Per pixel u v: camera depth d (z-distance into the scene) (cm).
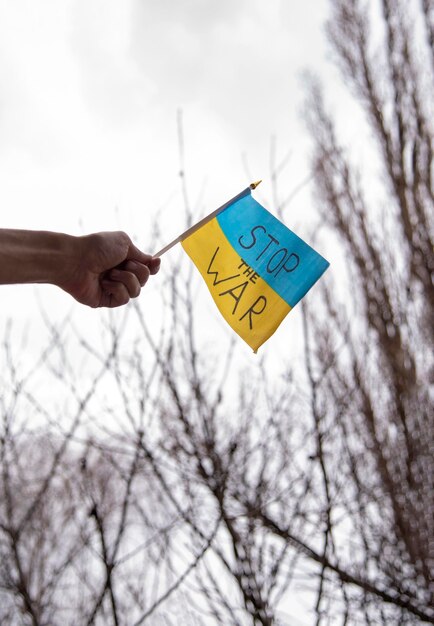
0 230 167
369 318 603
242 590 344
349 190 920
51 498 423
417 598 465
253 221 235
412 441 566
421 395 639
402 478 544
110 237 187
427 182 941
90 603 415
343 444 429
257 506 384
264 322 226
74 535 423
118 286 194
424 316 765
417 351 711
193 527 359
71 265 179
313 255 229
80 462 401
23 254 168
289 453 419
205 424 412
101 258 184
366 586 398
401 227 912
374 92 1041
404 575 461
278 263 230
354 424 517
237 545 368
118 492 416
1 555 397
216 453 395
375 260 810
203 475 392
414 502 526
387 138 999
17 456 416
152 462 382
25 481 418
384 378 619
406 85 1034
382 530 474
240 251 233
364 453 493
